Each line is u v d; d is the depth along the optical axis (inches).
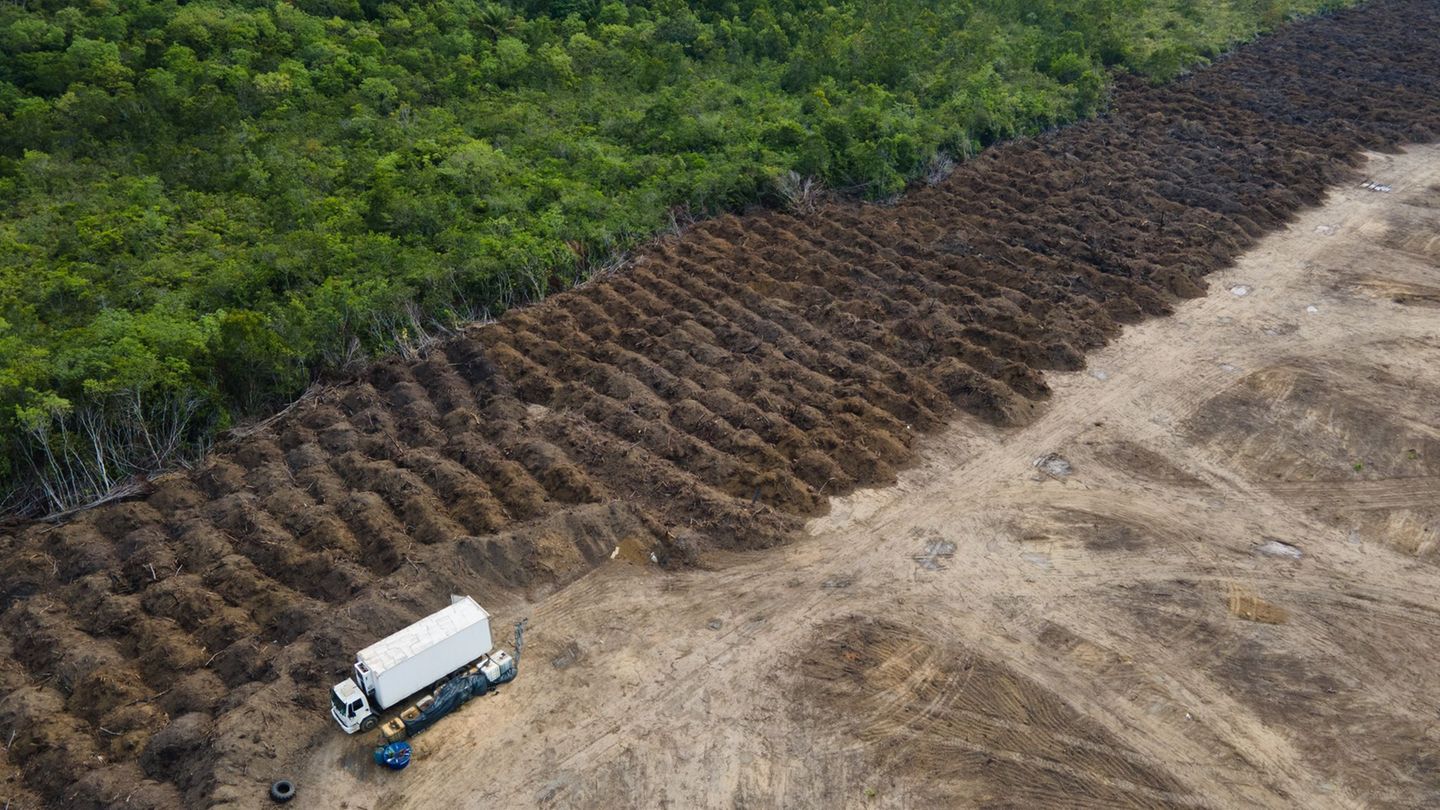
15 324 1461.6
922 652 1088.2
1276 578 1179.3
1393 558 1206.3
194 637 1080.8
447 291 1654.8
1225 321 1710.1
